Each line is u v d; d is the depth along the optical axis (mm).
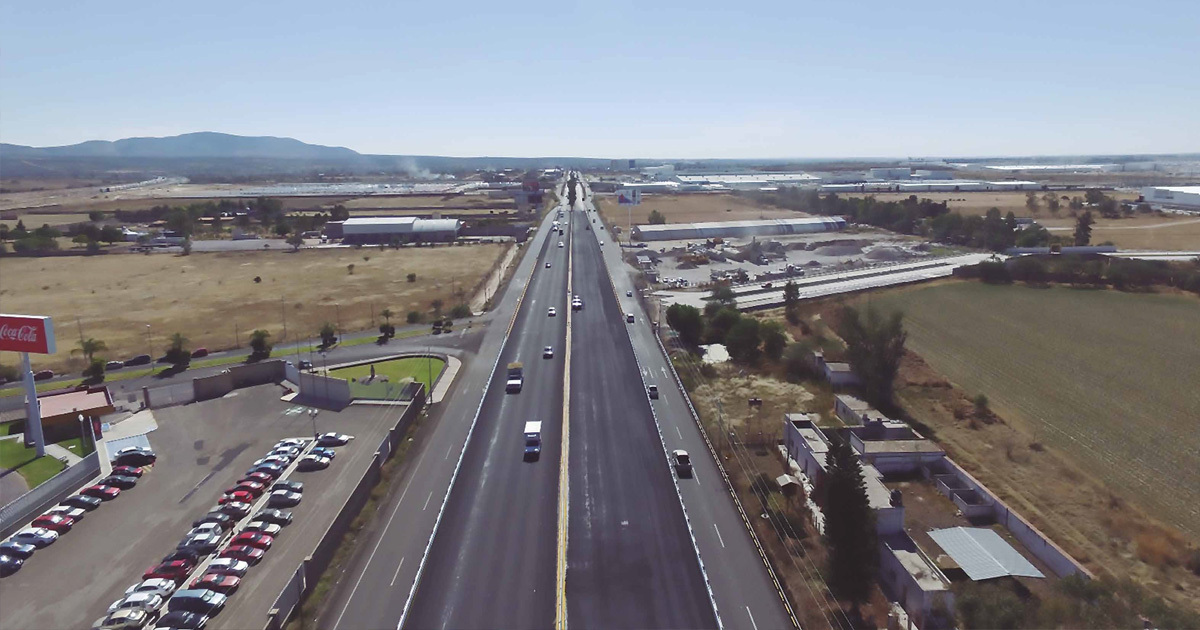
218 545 50719
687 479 59094
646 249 175000
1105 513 53875
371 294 130000
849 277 140875
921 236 197625
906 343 99688
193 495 58062
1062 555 46562
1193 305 120250
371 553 48812
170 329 107812
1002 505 53031
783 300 120688
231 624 42125
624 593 44156
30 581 46906
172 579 46375
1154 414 74125
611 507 54438
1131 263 137500
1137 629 38188
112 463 63594
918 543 49344
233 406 77375
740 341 90000
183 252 176500
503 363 89375
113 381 85625
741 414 73000
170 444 67875
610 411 73438
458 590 44500
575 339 99188
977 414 73500
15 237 192375
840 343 95812
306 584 44312
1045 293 129625
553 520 52625
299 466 62062
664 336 100625
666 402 76062
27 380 63344
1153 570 46656
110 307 121125
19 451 65688
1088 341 100500
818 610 42719
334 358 92812
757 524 52312
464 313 112312
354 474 60969
